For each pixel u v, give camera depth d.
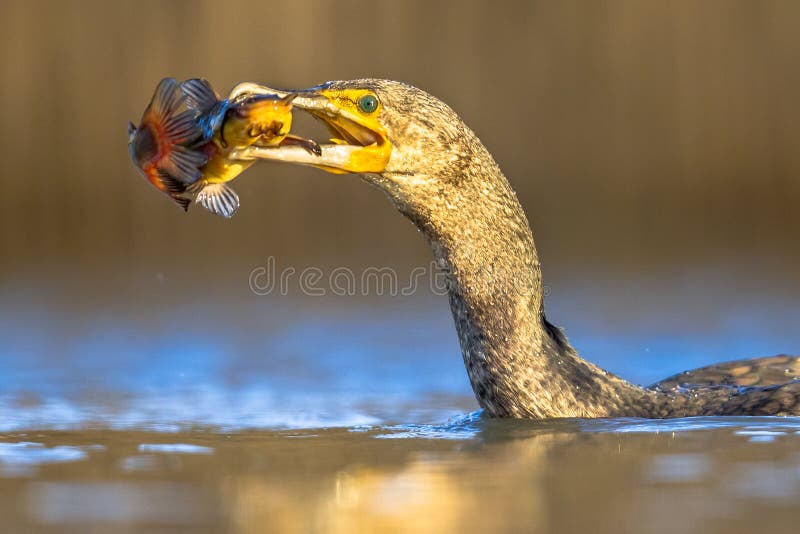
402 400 11.15
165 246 24.89
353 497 6.44
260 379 12.50
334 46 26.45
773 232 24.89
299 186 26.53
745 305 17.23
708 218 26.33
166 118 7.81
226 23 26.28
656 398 9.23
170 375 12.88
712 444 7.66
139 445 8.27
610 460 7.25
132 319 17.55
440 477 6.90
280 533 5.73
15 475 7.11
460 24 27.31
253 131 7.84
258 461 7.55
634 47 27.94
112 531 5.73
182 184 7.83
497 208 9.31
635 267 21.50
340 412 10.33
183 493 6.57
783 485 6.41
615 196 27.52
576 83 27.67
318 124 19.81
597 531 5.62
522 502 6.24
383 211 26.38
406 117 9.12
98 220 26.62
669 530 5.58
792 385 9.24
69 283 21.48
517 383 9.16
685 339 14.93
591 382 9.22
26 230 26.53
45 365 13.68
